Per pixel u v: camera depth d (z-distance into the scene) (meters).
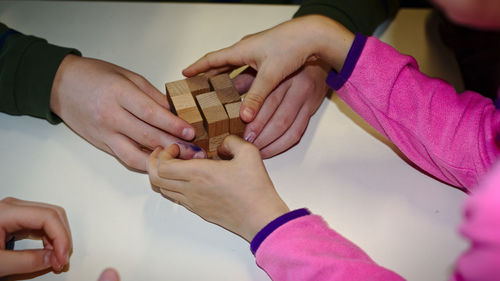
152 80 0.59
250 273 0.46
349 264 0.42
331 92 0.60
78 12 0.66
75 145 0.55
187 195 0.48
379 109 0.51
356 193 0.51
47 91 0.55
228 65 0.55
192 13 0.67
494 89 0.64
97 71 0.55
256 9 0.67
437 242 0.48
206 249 0.48
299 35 0.52
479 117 0.49
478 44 0.63
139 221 0.49
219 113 0.49
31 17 0.65
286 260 0.43
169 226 0.49
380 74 0.51
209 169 0.47
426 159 0.51
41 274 0.46
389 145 0.55
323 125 0.57
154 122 0.50
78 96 0.54
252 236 0.47
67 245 0.46
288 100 0.54
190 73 0.55
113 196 0.51
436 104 0.50
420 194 0.51
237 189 0.47
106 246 0.47
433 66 0.62
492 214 0.32
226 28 0.65
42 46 0.57
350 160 0.54
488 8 0.34
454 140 0.49
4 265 0.44
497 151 0.47
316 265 0.42
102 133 0.53
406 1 0.81
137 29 0.65
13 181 0.51
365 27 0.64
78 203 0.50
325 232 0.45
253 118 0.50
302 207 0.50
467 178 0.49
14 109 0.56
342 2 0.63
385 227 0.49
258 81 0.51
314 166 0.53
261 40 0.52
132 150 0.52
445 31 0.63
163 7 0.67
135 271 0.46
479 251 0.32
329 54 0.53
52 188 0.51
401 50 0.64
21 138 0.55
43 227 0.47
